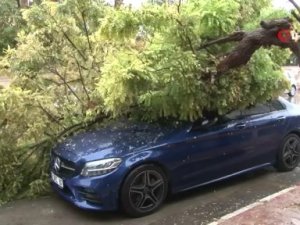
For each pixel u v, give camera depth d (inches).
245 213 210.1
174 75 216.2
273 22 197.0
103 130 246.2
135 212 216.2
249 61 240.8
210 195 245.6
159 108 238.1
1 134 254.4
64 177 223.0
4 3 796.6
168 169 225.8
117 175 210.4
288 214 207.5
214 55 230.1
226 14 225.8
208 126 242.4
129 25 212.5
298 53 193.0
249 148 260.4
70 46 280.1
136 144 221.5
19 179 257.6
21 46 273.1
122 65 212.4
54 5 279.3
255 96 256.2
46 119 260.7
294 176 277.9
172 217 217.2
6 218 223.1
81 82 277.9
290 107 287.7
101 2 284.5
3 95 239.5
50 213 228.2
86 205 214.1
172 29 219.8
